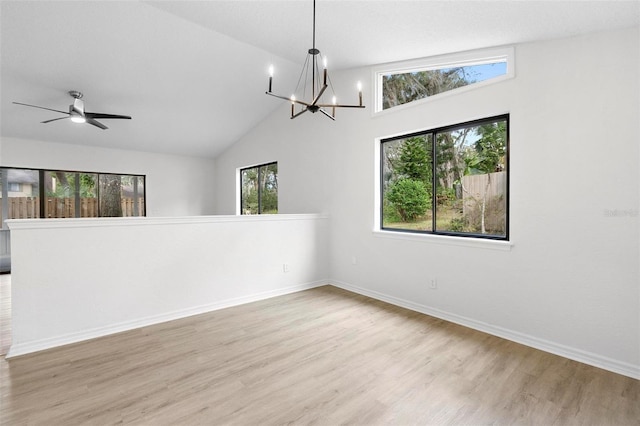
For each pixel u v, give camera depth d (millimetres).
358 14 2586
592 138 2291
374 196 3914
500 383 2064
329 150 4512
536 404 1849
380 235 3838
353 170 4168
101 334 2797
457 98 3061
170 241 3186
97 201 6242
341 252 4383
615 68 2195
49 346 2559
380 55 3467
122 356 2422
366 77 3975
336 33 3035
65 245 2639
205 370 2223
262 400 1887
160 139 6172
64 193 5918
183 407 1823
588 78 2305
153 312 3084
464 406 1830
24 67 3668
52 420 1706
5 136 5293
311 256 4391
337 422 1699
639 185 2113
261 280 3879
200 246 3383
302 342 2672
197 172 7371
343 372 2197
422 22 2547
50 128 5215
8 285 4551
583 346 2348
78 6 2961
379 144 3951
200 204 7430
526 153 2619
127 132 5711
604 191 2246
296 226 4215
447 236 3201
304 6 2605
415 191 3629
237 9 2887
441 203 3391
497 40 2662
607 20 2090
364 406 1833
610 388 2004
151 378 2119
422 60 3396
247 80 4605
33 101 4348
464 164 3191
